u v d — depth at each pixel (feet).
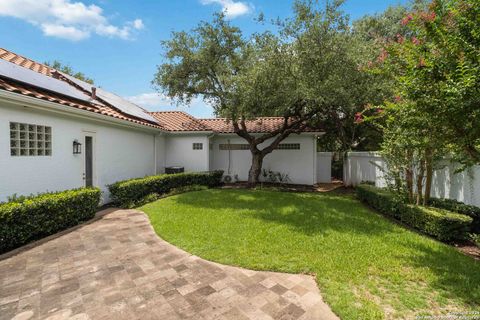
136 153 30.91
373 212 21.44
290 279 10.19
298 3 26.05
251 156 42.91
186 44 30.42
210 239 14.57
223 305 8.46
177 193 30.50
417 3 23.80
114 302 8.60
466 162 11.91
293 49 27.20
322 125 42.34
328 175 47.16
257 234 15.38
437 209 16.24
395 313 7.93
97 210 22.15
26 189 16.75
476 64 9.09
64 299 8.73
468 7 9.66
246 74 27.04
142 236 15.38
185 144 39.24
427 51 11.35
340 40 25.29
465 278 10.07
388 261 11.63
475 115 9.19
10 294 9.01
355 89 26.17
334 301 8.55
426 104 10.31
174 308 8.28
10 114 15.64
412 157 18.19
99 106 24.90
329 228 16.66
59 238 14.92
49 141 18.65
